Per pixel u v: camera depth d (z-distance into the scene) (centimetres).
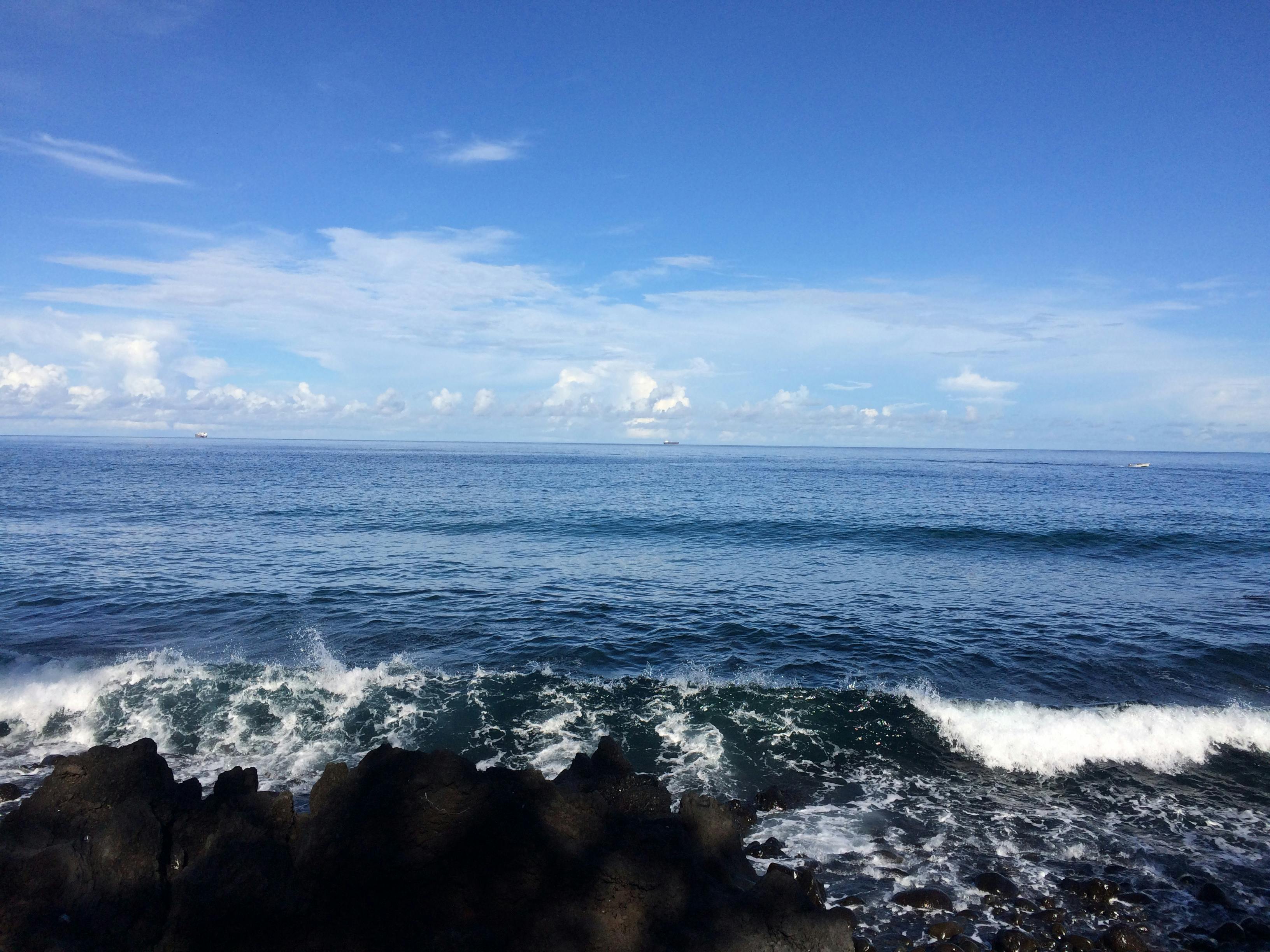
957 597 2283
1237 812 1094
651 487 6612
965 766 1230
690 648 1756
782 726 1346
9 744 1220
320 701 1399
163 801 795
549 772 1161
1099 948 788
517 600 2148
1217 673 1650
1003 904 864
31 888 674
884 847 983
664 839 778
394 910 716
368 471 8419
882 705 1426
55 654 1645
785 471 10069
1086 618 2048
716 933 686
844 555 2988
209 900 710
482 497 5325
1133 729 1312
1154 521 4234
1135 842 1012
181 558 2714
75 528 3359
